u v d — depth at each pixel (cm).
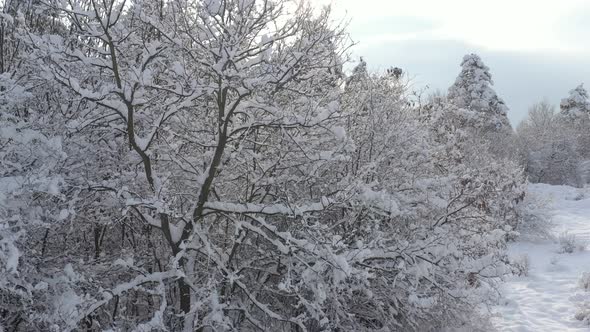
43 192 530
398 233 744
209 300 553
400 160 815
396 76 896
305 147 644
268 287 669
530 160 4109
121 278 695
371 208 667
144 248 694
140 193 634
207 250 565
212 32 538
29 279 533
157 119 575
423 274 630
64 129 580
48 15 623
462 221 816
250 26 555
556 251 1625
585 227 2102
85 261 650
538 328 909
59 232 619
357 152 783
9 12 643
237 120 648
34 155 529
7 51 668
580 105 5559
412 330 780
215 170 589
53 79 529
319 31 593
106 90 519
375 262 710
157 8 591
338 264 541
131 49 596
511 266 717
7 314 585
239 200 670
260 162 670
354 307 750
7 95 521
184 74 522
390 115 821
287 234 580
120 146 645
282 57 586
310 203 670
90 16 500
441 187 805
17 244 509
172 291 686
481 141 2058
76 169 610
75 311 487
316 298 564
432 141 924
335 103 564
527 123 4978
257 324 612
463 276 715
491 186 870
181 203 679
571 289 1149
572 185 4047
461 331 787
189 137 613
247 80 532
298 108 673
